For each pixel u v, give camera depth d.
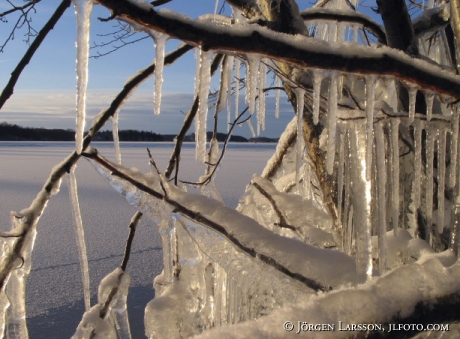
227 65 2.67
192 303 2.58
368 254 1.90
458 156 1.92
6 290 2.23
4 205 13.30
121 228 10.45
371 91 1.62
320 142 2.54
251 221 2.01
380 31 2.60
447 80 1.56
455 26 1.68
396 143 2.09
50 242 9.09
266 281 1.96
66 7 1.67
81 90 1.42
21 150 60.94
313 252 1.89
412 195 2.42
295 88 2.00
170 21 1.33
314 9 2.57
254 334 1.13
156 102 1.53
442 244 2.28
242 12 2.50
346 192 2.28
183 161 30.16
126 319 2.67
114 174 2.19
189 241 2.61
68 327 5.19
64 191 17.27
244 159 34.34
